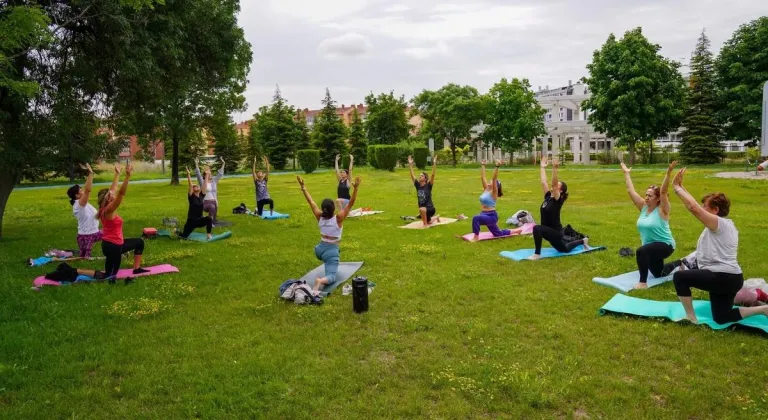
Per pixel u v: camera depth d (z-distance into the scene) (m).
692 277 5.32
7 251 10.34
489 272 8.02
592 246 9.64
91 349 5.25
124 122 13.34
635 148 46.91
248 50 15.50
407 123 60.56
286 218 14.62
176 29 11.50
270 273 8.24
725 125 40.06
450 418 3.91
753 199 16.84
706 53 39.22
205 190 11.54
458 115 50.75
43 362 4.97
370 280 7.65
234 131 33.19
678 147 43.78
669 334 5.31
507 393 4.25
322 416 3.97
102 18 10.08
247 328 5.80
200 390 4.40
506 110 48.69
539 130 48.97
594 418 3.88
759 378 4.39
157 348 5.29
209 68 13.91
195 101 25.06
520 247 9.89
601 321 5.77
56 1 10.30
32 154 10.76
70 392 4.39
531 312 6.11
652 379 4.44
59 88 10.88
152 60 10.95
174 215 15.88
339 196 14.82
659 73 39.38
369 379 4.54
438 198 19.52
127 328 5.86
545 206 8.95
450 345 5.23
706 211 5.27
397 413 3.99
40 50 10.42
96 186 31.09
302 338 5.49
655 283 7.02
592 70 41.53
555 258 8.78
